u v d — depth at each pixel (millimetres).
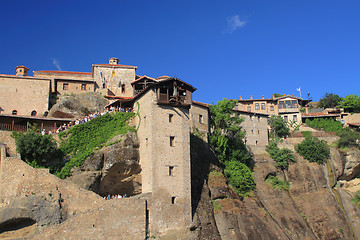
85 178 44156
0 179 41531
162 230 42000
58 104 59594
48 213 39438
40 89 62656
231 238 46312
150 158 44469
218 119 62594
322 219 60656
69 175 44219
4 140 45188
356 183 74562
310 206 62469
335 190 69312
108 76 70438
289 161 68875
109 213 39781
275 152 70312
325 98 103562
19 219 39500
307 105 99812
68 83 66812
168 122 46750
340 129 82250
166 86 47750
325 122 84125
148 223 41688
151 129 45375
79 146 47125
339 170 70812
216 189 51375
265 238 48812
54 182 40969
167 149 45562
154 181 43500
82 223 38312
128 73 71875
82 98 61688
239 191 57156
